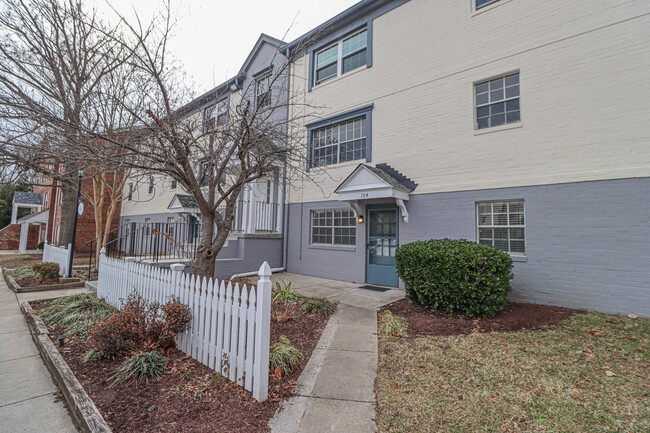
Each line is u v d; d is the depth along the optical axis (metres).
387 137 8.66
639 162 5.34
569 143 6.00
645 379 3.27
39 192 26.77
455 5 7.64
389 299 6.95
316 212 10.53
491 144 6.91
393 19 8.77
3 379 3.52
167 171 4.98
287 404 2.91
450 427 2.57
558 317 5.27
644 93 5.38
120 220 19.34
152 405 2.83
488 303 5.16
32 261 14.12
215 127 5.91
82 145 4.47
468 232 7.11
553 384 3.19
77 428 2.68
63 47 7.09
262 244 10.55
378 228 8.78
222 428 2.52
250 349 3.05
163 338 3.82
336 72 10.20
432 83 7.89
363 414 2.77
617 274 5.43
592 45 5.89
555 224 6.06
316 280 9.43
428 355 3.90
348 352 4.09
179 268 4.51
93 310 5.59
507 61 6.81
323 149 10.33
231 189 5.69
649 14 5.41
